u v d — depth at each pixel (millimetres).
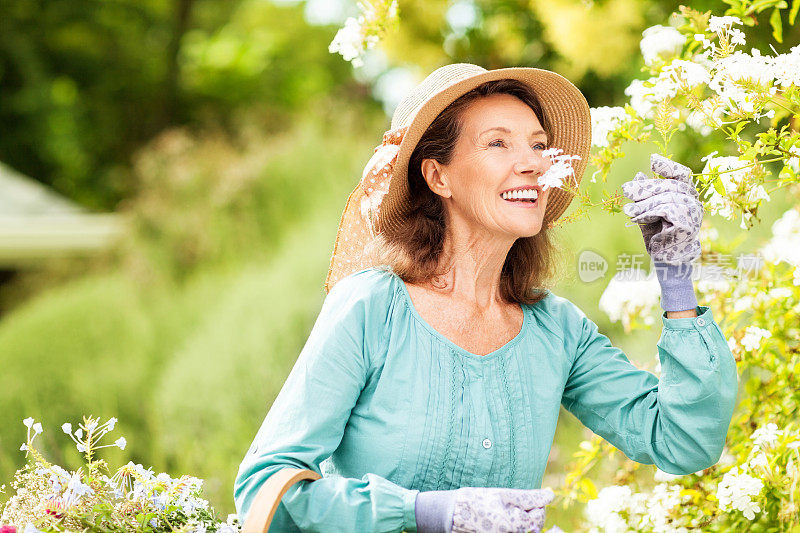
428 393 1732
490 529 1521
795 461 2057
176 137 11164
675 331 1708
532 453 1792
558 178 1686
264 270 7676
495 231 1814
